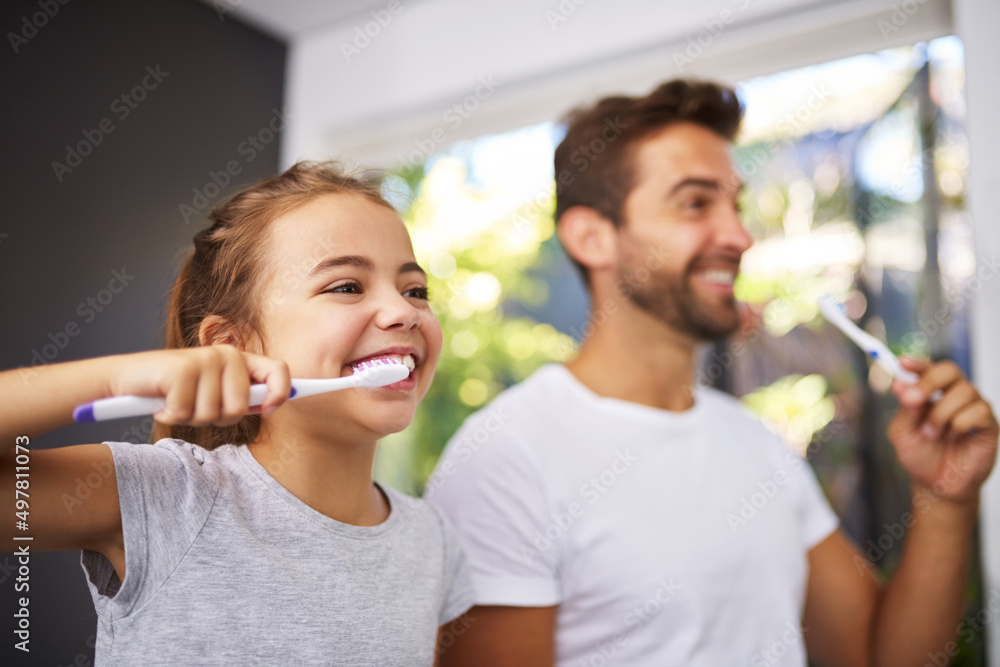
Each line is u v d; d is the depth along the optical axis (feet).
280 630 1.99
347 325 2.15
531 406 4.28
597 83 5.54
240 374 1.61
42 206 4.83
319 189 2.44
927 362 3.72
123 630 1.87
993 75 4.14
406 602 2.30
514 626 3.77
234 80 6.09
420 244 6.46
